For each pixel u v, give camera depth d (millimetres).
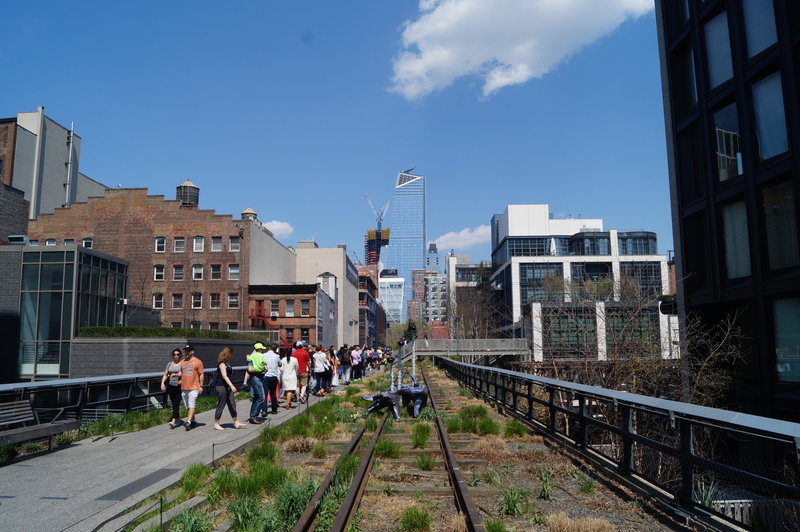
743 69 16281
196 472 7773
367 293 123312
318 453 9516
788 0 14484
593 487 7492
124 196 65625
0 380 31359
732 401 16750
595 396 9023
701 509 6082
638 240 102375
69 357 30531
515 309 89750
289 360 17047
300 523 5387
